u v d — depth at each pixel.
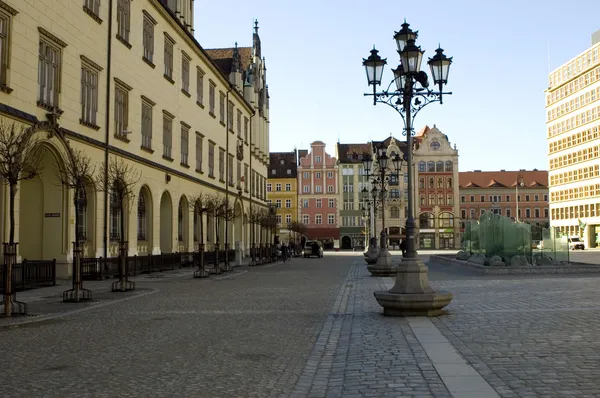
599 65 88.06
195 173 44.94
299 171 112.62
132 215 32.28
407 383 7.12
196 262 43.66
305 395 6.90
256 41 72.94
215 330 11.85
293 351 9.62
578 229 94.00
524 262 30.36
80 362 8.77
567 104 97.50
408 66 14.16
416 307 12.94
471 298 16.77
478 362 8.17
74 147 25.58
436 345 9.53
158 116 37.09
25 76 22.11
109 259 28.45
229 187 56.03
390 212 110.81
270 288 22.86
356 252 94.69
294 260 59.78
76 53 26.30
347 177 112.25
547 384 6.88
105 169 24.98
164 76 38.22
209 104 49.31
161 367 8.41
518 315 12.91
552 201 102.69
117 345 10.20
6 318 13.63
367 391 6.84
